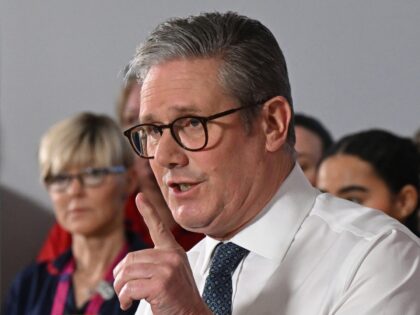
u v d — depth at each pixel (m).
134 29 5.90
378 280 2.26
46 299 4.30
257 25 2.44
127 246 4.36
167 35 2.36
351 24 5.32
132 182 4.46
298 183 2.52
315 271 2.38
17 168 6.12
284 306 2.37
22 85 6.12
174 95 2.30
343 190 3.97
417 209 3.96
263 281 2.42
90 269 4.32
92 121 4.45
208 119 2.31
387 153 3.95
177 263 2.17
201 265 2.64
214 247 2.55
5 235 6.08
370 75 5.30
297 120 4.82
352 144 4.02
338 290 2.31
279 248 2.44
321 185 4.04
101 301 4.20
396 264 2.28
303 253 2.42
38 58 6.10
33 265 4.45
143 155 2.43
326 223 2.46
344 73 5.34
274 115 2.43
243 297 2.43
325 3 5.37
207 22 2.38
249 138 2.38
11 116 6.13
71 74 6.05
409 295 2.24
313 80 5.38
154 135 2.38
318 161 4.72
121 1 5.92
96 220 4.32
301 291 2.37
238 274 2.46
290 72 5.42
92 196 4.34
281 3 5.45
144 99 2.35
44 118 6.10
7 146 6.12
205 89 2.31
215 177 2.34
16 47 6.14
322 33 5.37
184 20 2.40
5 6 6.15
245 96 2.36
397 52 5.26
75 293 4.27
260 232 2.46
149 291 2.14
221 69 2.33
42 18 6.10
